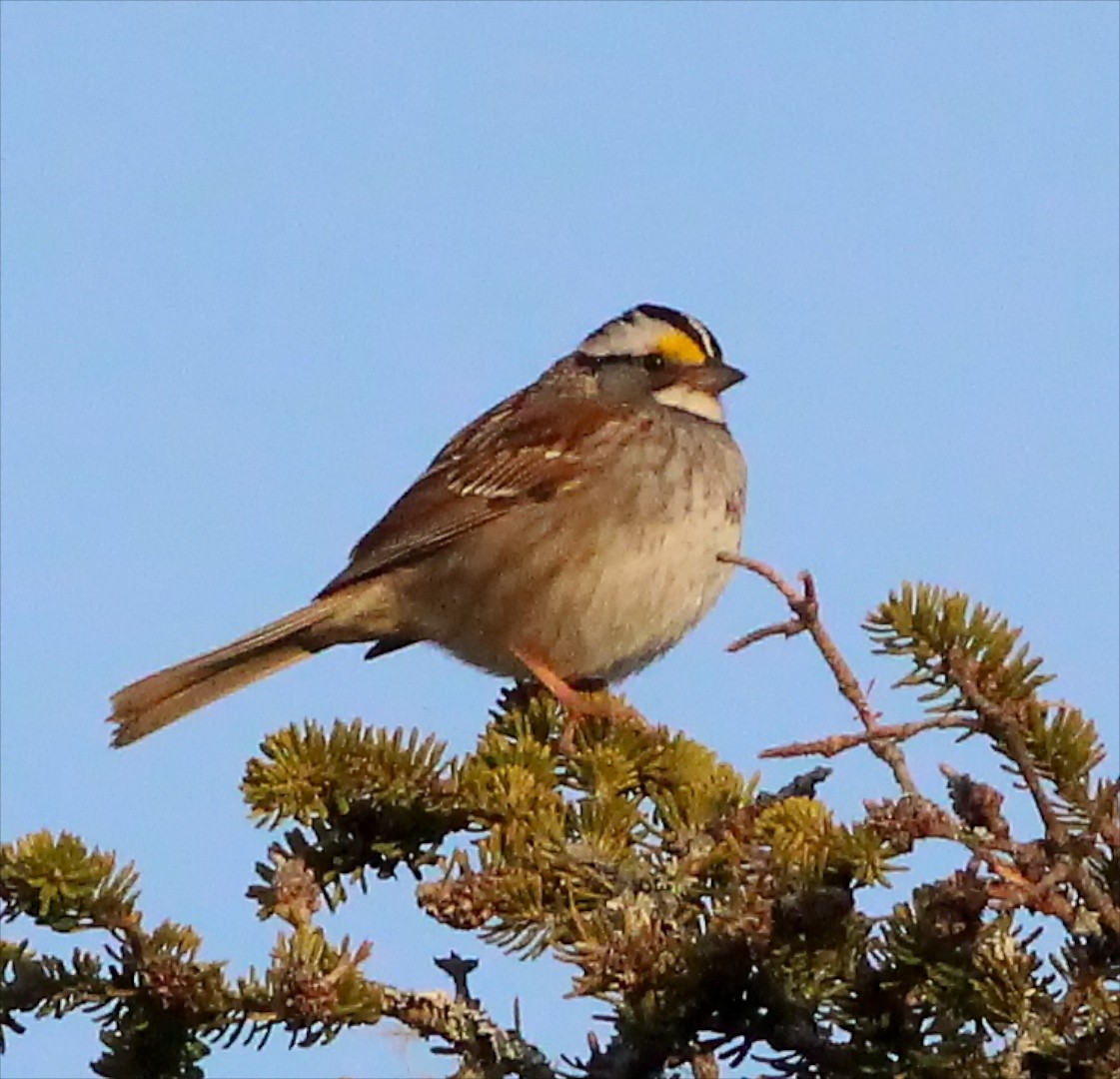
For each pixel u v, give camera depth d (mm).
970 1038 6078
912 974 6105
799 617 6633
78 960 6949
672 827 8172
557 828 7812
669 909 7125
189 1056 7023
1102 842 6359
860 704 6625
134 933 6789
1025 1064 6027
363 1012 6742
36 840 6777
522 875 7242
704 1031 6594
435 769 8023
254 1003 6746
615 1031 6758
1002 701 6539
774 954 6375
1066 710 6586
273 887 7141
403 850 8062
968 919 5945
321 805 7934
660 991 6547
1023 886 5879
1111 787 6336
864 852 6359
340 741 8031
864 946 6289
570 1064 6820
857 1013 6199
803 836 6828
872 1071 6176
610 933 6805
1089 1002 6008
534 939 7211
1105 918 5891
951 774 6129
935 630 6621
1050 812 6180
